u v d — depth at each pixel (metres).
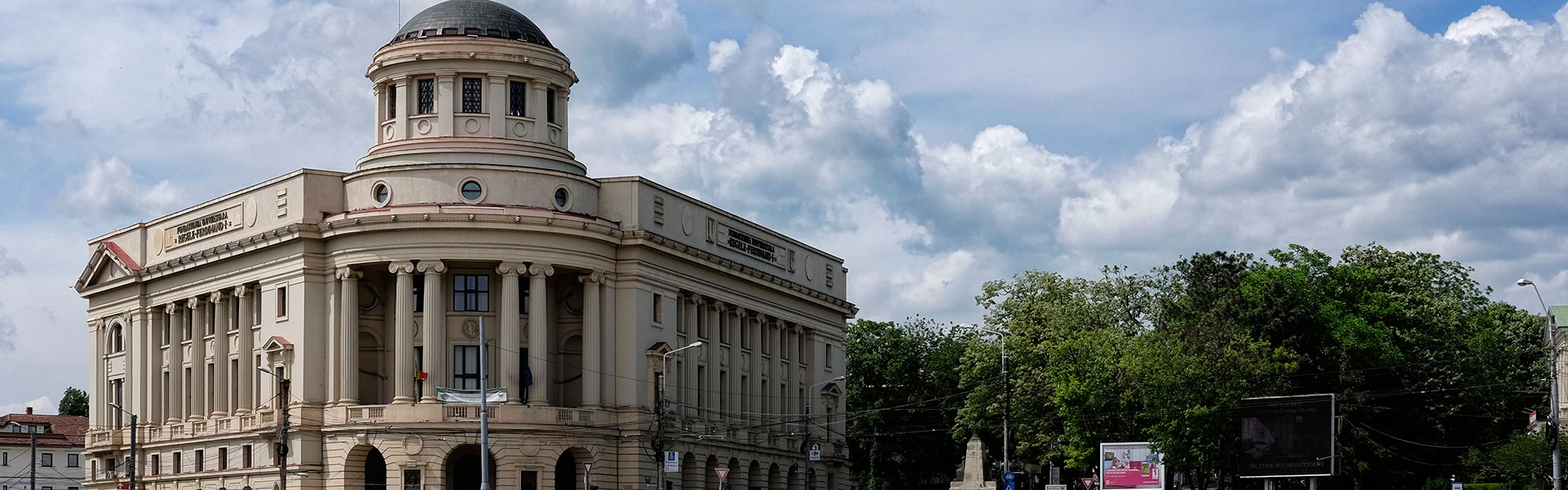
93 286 117.94
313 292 97.38
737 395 114.19
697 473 105.94
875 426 146.38
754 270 114.56
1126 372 99.69
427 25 104.12
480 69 102.69
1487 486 103.38
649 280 101.75
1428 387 105.31
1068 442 110.44
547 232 95.94
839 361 131.75
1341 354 101.50
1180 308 109.12
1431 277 116.69
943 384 147.50
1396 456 103.19
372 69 104.69
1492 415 111.12
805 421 121.62
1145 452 97.62
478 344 96.69
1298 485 101.81
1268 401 88.19
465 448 95.38
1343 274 107.56
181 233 109.31
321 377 97.12
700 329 110.06
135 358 113.00
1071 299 122.06
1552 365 81.81
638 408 99.50
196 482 104.31
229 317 105.25
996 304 125.88
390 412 93.81
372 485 96.44
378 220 94.50
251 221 102.19
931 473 149.00
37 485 161.50
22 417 164.88
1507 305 148.50
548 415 95.06
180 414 110.06
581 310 101.25
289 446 96.00
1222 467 95.62
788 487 121.06
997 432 124.81
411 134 103.12
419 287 97.19
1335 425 93.12
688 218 107.00
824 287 128.75
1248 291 104.00
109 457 115.56
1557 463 80.69
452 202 95.81
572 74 107.88
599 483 97.25
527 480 94.06
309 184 97.94
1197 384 95.19
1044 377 114.81
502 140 102.12
